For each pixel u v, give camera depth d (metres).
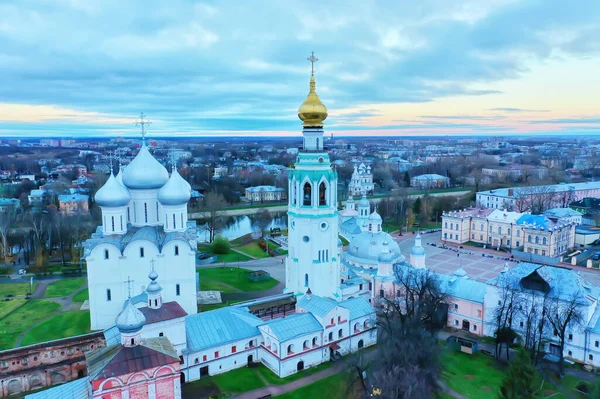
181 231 87.94
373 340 81.56
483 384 68.06
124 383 50.38
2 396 67.06
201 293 103.19
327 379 69.31
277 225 193.12
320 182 82.81
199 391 65.69
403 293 90.44
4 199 192.25
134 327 52.00
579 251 148.75
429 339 69.69
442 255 147.00
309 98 81.06
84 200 191.38
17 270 120.62
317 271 84.62
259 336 74.38
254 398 64.00
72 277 114.12
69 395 53.06
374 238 105.69
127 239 84.75
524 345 74.88
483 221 160.62
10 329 81.44
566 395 65.06
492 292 83.62
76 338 74.12
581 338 74.44
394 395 57.69
